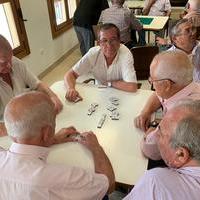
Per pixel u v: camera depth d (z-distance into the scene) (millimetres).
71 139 1465
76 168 1021
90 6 4113
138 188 848
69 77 2219
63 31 4875
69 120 1695
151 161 1388
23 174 927
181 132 781
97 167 1241
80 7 4230
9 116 988
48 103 1032
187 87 1328
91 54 2258
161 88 1339
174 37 2211
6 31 3457
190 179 765
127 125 1606
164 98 1393
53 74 4391
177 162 813
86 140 1406
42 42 4215
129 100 1899
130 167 1287
